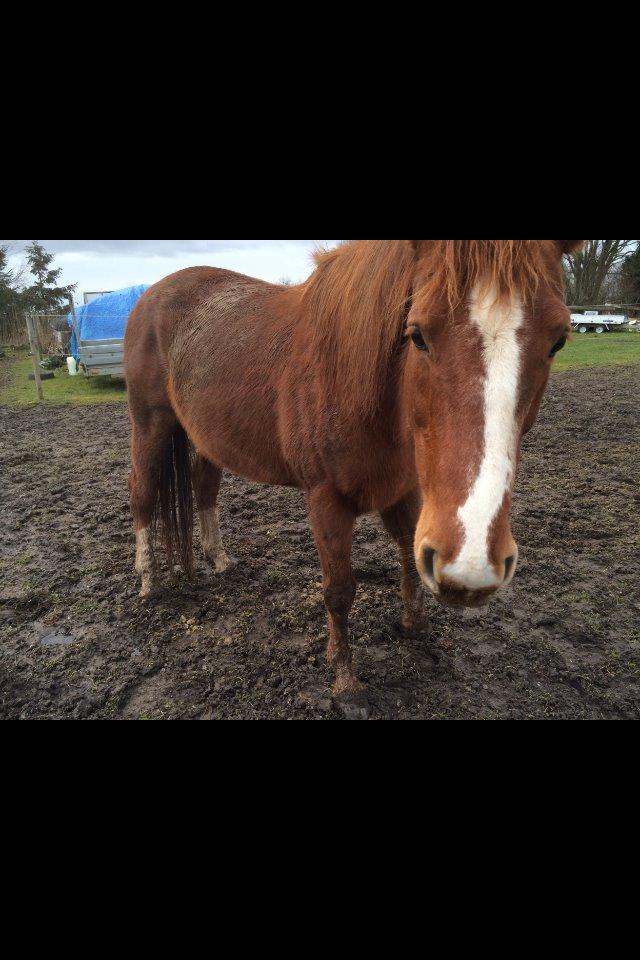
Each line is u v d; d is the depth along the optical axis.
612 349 15.27
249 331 2.62
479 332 1.36
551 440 6.59
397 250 1.78
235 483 5.54
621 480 5.19
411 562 2.67
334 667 2.58
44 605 3.31
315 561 3.77
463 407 1.37
